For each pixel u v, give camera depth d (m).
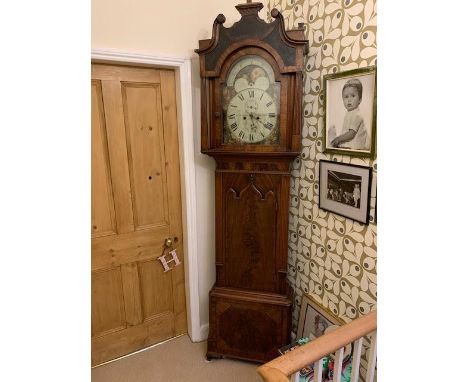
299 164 1.75
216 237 1.79
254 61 1.53
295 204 1.83
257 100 1.56
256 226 1.72
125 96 1.74
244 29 1.49
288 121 1.52
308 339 1.65
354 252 1.45
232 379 1.84
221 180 1.72
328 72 1.48
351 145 1.39
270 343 1.80
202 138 1.65
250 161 1.64
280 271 1.73
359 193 1.37
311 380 1.37
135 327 2.04
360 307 1.45
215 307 1.86
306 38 1.59
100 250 1.84
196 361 1.98
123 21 1.57
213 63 1.56
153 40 1.65
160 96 1.82
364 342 1.41
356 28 1.30
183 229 2.04
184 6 1.69
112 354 1.99
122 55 1.58
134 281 1.98
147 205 1.92
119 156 1.79
